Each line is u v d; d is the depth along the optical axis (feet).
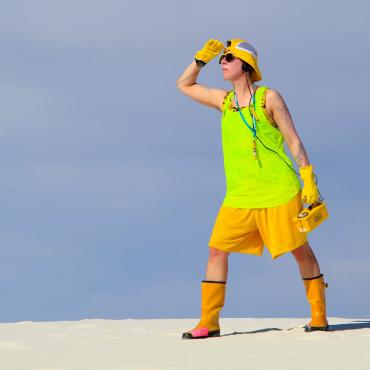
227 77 54.70
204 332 53.72
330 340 48.44
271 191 53.26
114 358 41.73
